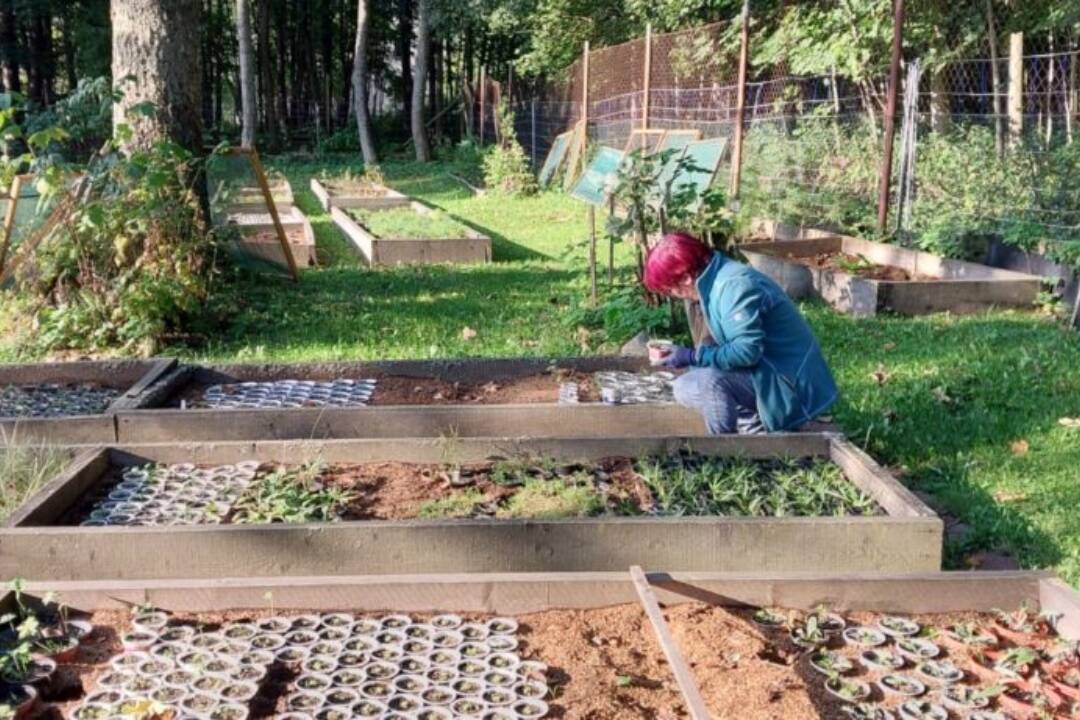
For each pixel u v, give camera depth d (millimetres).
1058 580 3586
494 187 21875
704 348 5133
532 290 10477
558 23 27234
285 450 5016
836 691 3113
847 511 4418
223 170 10578
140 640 3338
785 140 14336
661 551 3980
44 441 5410
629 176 8086
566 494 4578
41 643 3307
